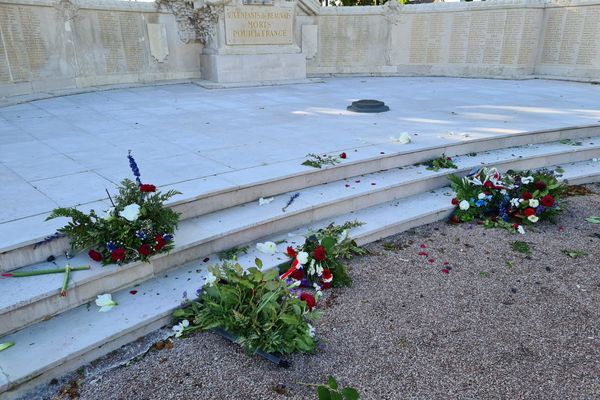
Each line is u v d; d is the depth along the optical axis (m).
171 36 10.96
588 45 11.27
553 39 11.93
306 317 2.80
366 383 2.47
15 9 8.26
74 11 9.28
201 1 10.48
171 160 4.71
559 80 11.83
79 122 6.63
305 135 5.86
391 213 4.43
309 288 3.37
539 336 2.86
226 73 10.59
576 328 2.93
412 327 2.94
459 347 2.76
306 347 2.59
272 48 11.12
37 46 8.78
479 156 5.61
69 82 9.53
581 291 3.36
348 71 13.59
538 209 4.38
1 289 2.68
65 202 3.56
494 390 2.43
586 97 9.02
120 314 2.82
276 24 11.02
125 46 10.34
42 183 4.00
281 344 2.62
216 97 9.07
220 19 10.30
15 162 4.63
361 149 5.20
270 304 2.69
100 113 7.31
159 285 3.13
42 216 3.29
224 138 5.67
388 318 3.03
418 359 2.65
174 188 3.88
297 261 3.09
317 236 3.81
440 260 3.82
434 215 4.53
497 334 2.88
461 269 3.68
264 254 3.59
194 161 4.68
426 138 5.72
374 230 4.09
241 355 2.68
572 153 5.96
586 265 3.73
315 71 13.41
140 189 3.02
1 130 6.10
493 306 3.17
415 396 2.39
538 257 3.87
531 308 3.15
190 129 6.17
